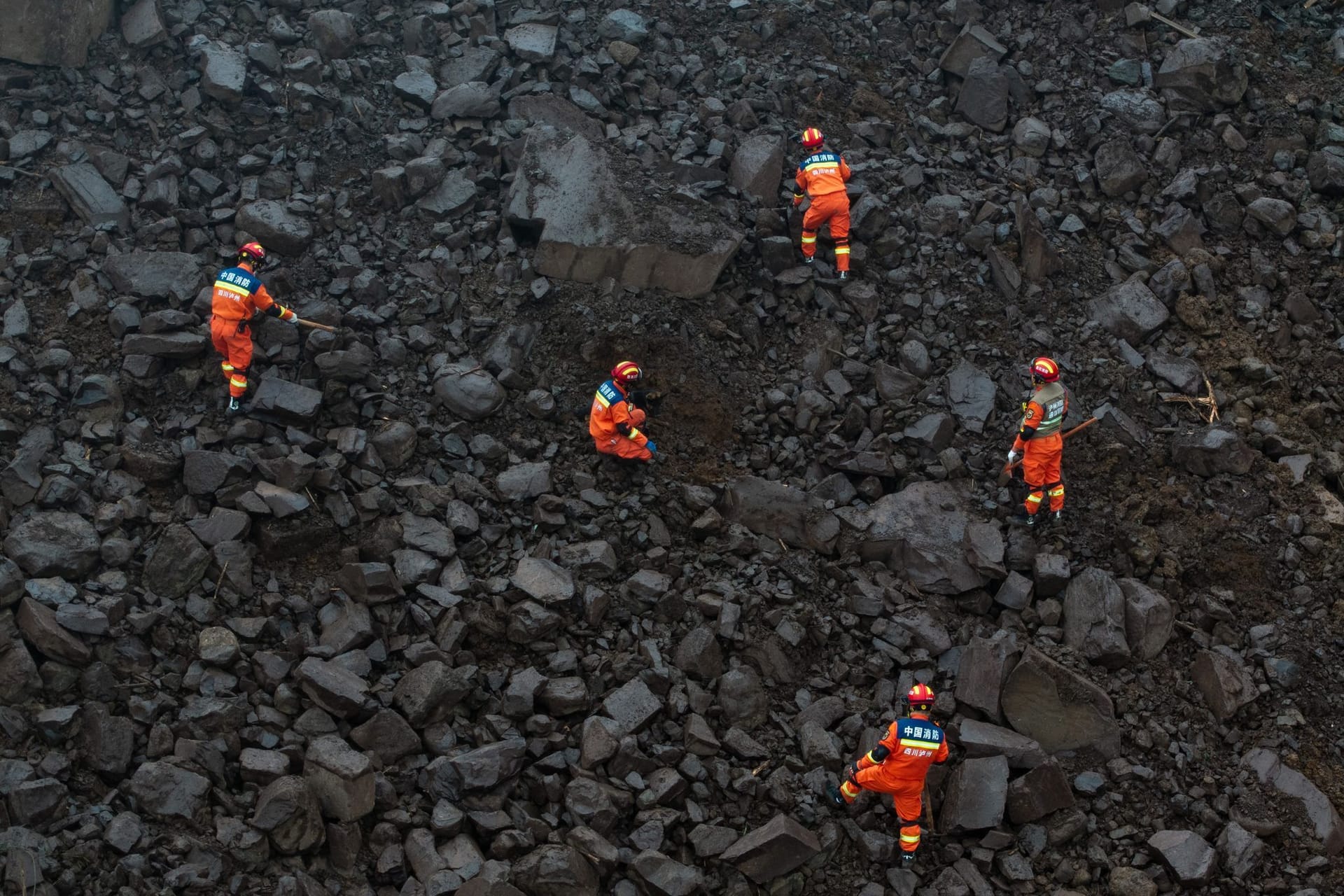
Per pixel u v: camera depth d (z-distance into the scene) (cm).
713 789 1035
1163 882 1006
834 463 1307
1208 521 1272
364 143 1511
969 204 1545
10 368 1202
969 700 1107
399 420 1252
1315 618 1208
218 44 1512
